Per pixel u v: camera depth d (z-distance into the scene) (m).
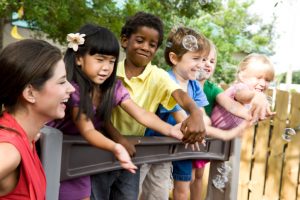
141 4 6.75
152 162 1.85
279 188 3.53
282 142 3.47
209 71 2.48
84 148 1.54
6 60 1.14
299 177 3.47
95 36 1.50
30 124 1.20
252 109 2.27
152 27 1.88
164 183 2.21
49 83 1.16
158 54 6.10
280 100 3.46
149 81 1.95
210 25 13.23
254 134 3.62
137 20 1.89
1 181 1.11
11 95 1.15
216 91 2.47
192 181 2.75
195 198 2.75
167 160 1.95
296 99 3.37
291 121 3.41
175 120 2.12
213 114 2.52
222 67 10.84
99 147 1.44
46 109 1.19
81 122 1.48
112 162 1.67
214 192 2.64
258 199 3.59
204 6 7.10
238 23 14.73
